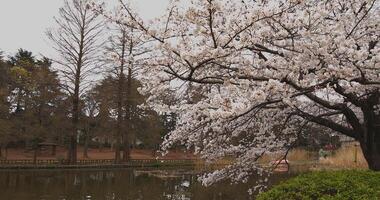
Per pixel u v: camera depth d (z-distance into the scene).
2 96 36.00
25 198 19.56
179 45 6.96
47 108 37.81
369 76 7.37
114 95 39.31
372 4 7.47
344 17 7.27
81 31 36.78
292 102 7.25
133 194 20.97
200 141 9.73
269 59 7.08
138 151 53.50
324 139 13.64
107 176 30.12
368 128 8.90
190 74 7.02
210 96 7.67
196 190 19.88
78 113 38.00
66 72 37.09
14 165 32.59
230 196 15.66
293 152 18.67
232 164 10.30
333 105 8.20
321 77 6.85
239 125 9.35
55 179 27.58
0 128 33.66
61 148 49.06
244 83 6.71
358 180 7.20
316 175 7.64
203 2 6.34
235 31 6.73
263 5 7.29
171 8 7.00
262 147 9.88
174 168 36.09
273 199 7.06
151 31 7.00
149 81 7.59
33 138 37.28
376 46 8.98
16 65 44.62
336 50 6.73
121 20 7.02
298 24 7.02
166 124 38.50
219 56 6.47
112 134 40.09
